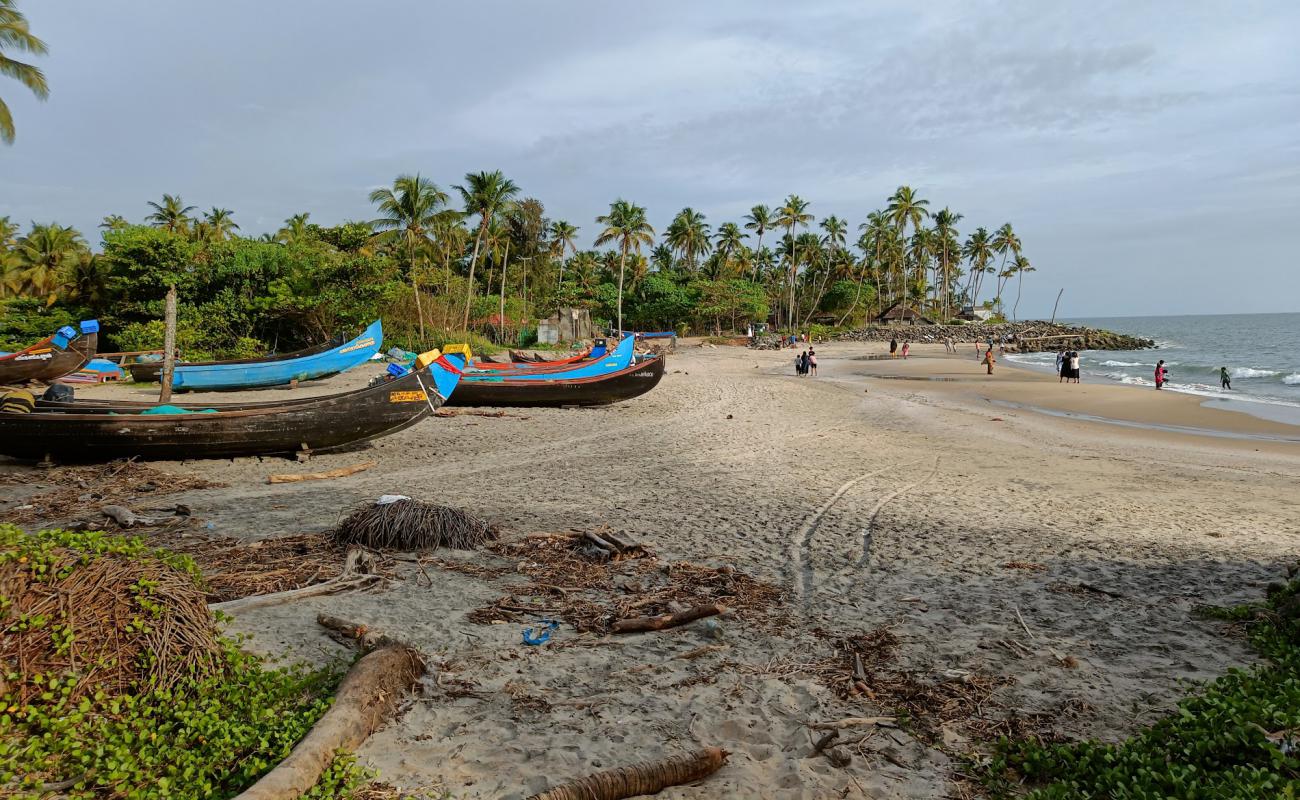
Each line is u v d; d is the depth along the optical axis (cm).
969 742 442
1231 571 784
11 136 2411
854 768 412
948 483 1267
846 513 1041
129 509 946
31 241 4550
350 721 411
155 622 419
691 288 7488
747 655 561
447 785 381
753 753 428
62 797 335
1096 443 1767
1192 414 2308
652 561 786
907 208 8481
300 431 1327
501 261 6400
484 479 1223
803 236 8181
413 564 747
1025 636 604
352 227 3828
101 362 2650
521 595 674
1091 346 7150
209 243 3488
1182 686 509
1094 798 367
